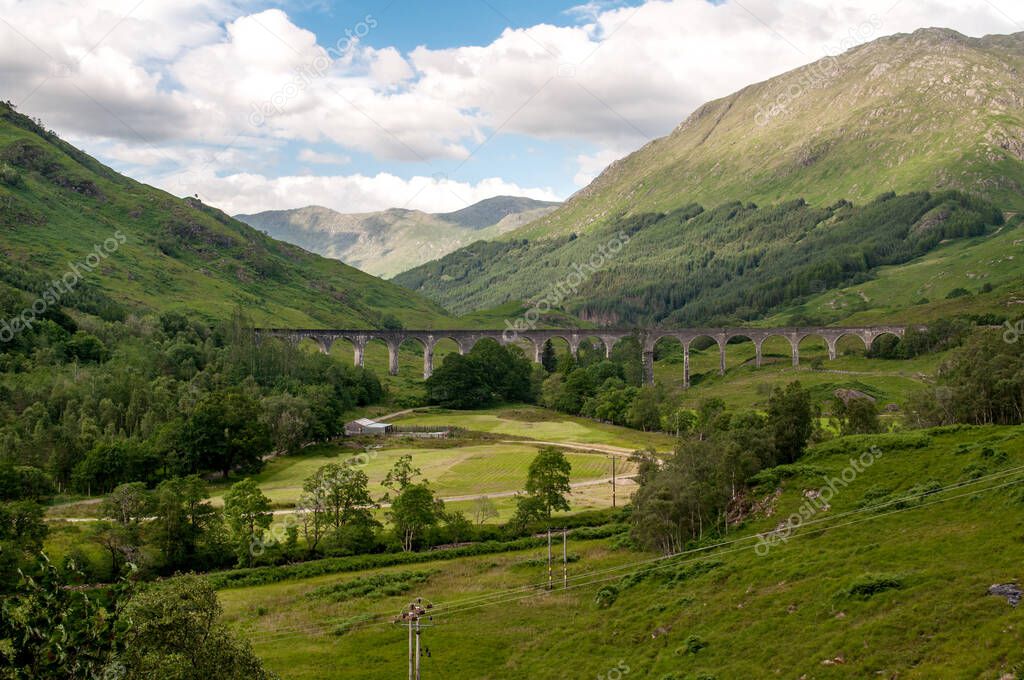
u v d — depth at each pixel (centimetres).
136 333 19675
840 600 5903
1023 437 8231
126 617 2855
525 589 8012
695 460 9388
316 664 6300
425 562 9144
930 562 6131
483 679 6012
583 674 5931
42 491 11225
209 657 4056
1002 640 4681
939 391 11112
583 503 11331
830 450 9662
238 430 13250
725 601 6688
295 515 10300
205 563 8900
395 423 18475
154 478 12356
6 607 2494
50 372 15238
